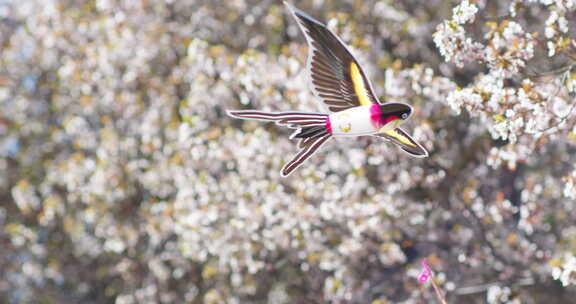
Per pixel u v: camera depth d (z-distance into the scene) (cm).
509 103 938
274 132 1612
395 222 1480
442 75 1672
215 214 1562
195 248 1617
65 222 2094
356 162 1436
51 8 2073
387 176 1477
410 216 1489
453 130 1537
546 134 1047
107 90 1917
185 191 1652
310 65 334
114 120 2033
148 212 1867
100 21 1928
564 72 996
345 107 338
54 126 2255
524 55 948
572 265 977
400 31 1711
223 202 1598
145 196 1955
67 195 2177
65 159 2244
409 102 1380
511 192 1647
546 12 1355
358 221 1442
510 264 1484
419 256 1716
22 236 2125
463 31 945
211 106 1691
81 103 1956
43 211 2195
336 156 1528
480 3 1216
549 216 1617
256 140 1523
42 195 2288
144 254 1922
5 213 2303
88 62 1911
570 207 1579
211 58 1625
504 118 962
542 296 1647
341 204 1452
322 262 1538
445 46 952
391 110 331
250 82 1490
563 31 924
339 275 1545
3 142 2294
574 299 1636
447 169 1491
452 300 1540
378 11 1695
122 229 1886
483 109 948
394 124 334
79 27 2003
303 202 1480
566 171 1647
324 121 336
